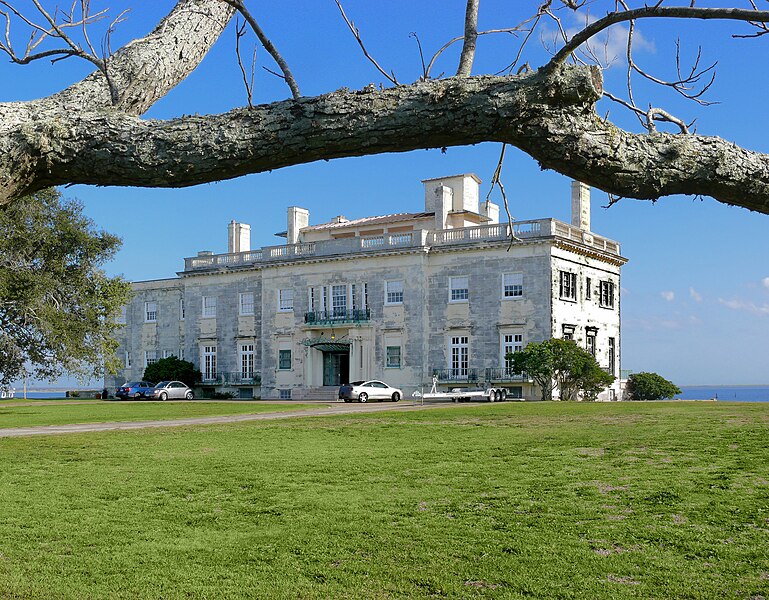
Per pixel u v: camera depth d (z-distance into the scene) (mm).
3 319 37344
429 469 16625
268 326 64250
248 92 3273
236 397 66062
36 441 22562
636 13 3086
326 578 9344
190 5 3900
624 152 3197
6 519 12438
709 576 9180
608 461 17109
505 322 53594
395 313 57781
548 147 3191
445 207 58781
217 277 68625
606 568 9508
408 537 11047
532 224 53219
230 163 3244
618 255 60031
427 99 3168
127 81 3568
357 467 17031
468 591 8805
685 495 13242
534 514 12281
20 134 3170
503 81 3188
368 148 3258
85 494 14391
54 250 38406
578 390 52000
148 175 3246
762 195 3307
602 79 3197
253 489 14688
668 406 33406
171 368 67438
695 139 3275
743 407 31156
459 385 54750
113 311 40375
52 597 8711
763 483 14023
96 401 59000
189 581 9273
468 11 3465
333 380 62250
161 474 16438
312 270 62094
